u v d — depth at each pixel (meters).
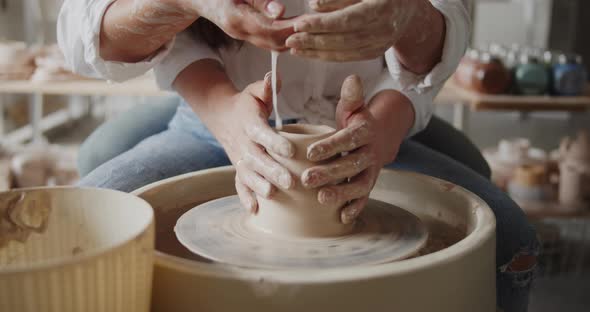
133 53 1.07
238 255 0.77
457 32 1.01
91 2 1.03
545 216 2.21
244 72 1.29
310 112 1.27
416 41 0.96
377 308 0.64
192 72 1.17
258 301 0.63
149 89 2.24
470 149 1.54
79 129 4.48
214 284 0.64
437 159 1.25
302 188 0.80
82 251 0.74
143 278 0.62
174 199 1.00
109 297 0.57
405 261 0.66
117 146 1.48
